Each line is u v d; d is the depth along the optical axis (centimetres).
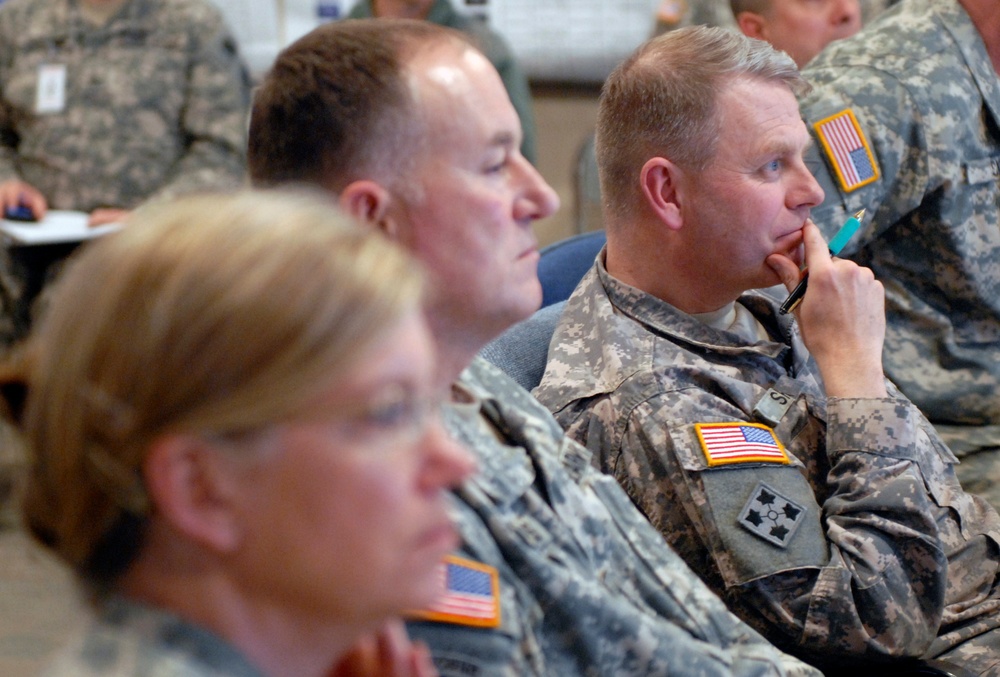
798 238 230
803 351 241
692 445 206
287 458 83
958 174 295
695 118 221
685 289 233
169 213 87
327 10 665
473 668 136
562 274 296
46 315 91
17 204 457
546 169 731
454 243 158
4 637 314
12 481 94
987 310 300
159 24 490
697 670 164
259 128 165
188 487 83
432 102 156
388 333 84
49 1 493
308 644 93
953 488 242
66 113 487
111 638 88
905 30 303
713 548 202
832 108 288
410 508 87
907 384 299
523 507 161
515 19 697
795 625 200
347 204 156
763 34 415
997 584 242
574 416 219
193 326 81
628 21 702
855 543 204
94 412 83
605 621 156
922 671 205
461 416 165
